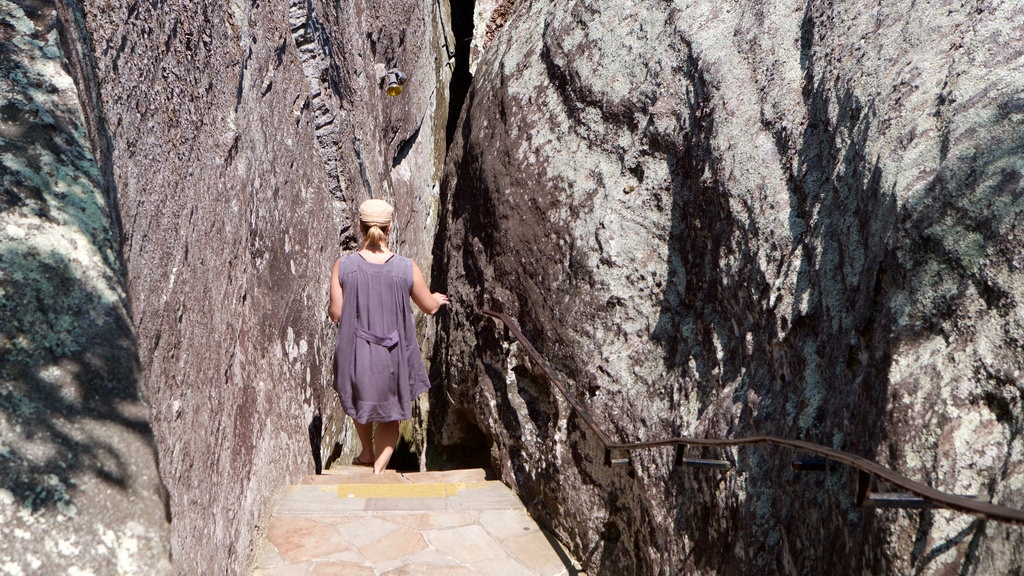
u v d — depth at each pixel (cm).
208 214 328
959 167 217
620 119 432
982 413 190
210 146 341
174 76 304
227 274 349
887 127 254
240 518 326
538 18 553
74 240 165
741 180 325
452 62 1094
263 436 378
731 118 345
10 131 175
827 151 289
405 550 367
